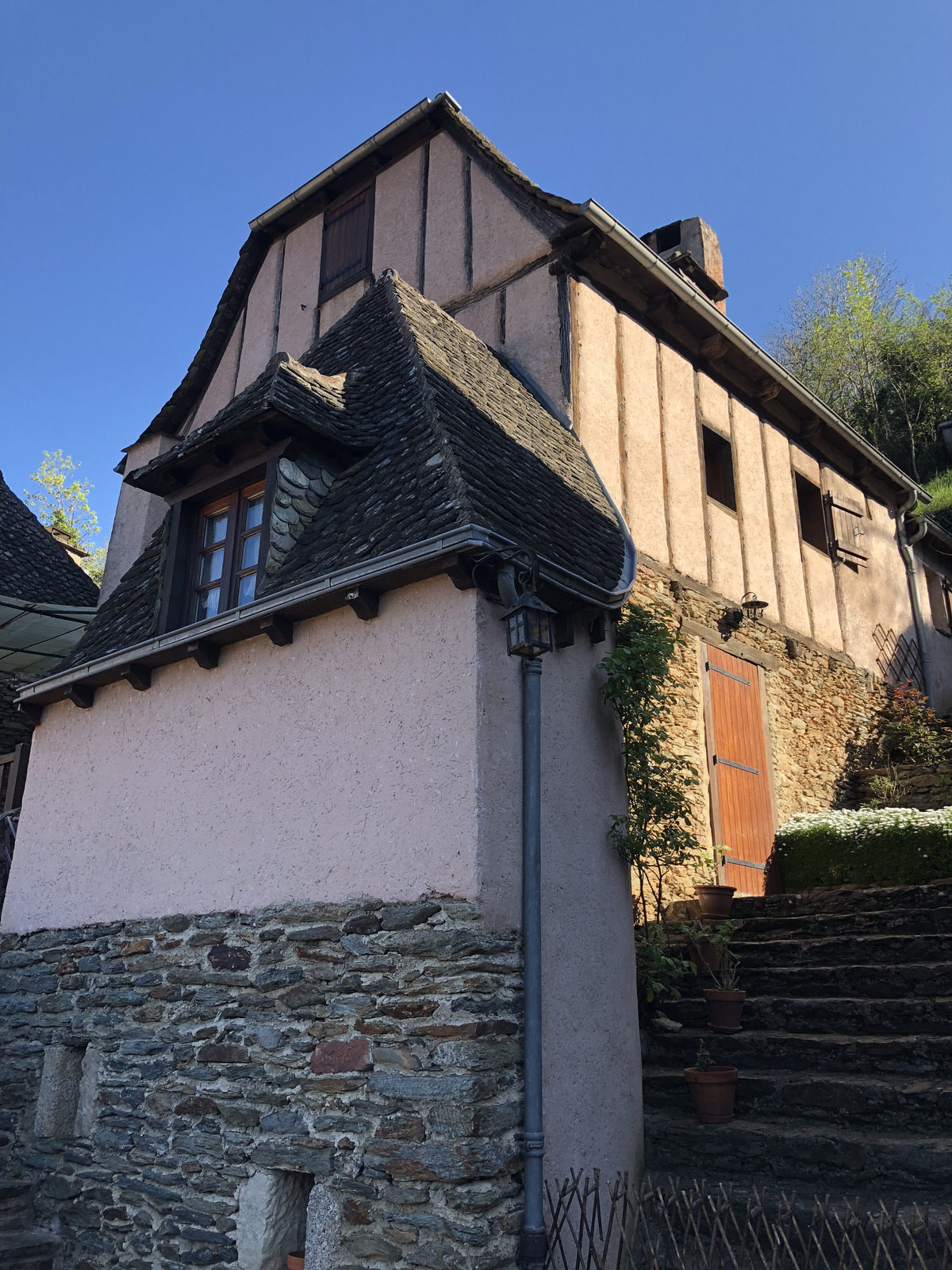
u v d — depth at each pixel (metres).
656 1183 4.86
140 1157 5.25
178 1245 4.91
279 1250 4.57
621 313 8.88
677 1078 5.50
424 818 4.54
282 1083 4.69
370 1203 4.20
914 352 26.23
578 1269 4.02
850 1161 4.50
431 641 4.77
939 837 7.49
